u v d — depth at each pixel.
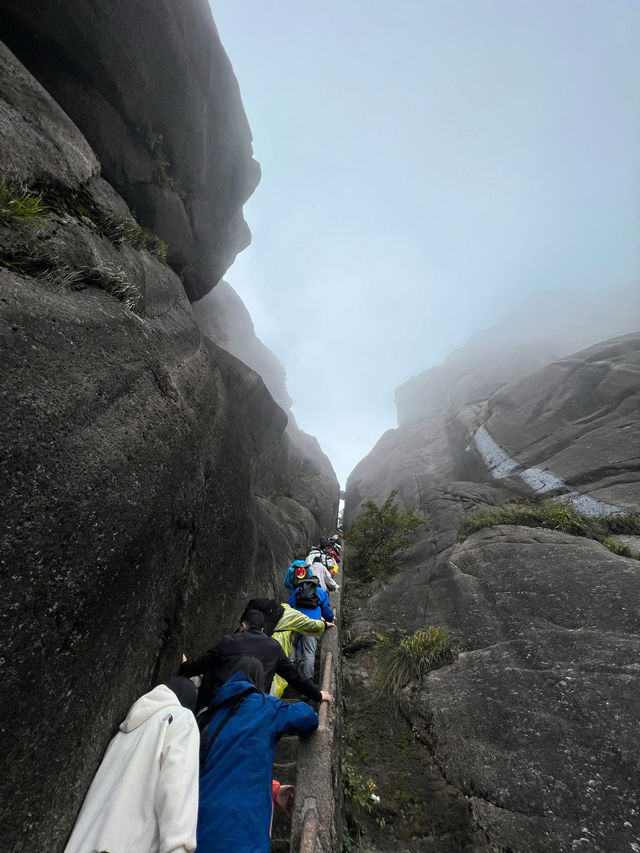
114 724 2.45
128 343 3.37
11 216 2.68
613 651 5.06
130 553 2.69
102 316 3.14
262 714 2.29
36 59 5.29
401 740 5.06
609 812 3.54
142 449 3.05
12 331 2.12
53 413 2.22
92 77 5.73
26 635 1.79
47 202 3.51
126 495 2.71
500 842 3.63
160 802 1.75
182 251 8.63
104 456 2.56
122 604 2.59
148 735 2.07
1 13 4.78
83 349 2.70
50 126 4.02
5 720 1.63
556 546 7.83
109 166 6.51
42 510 1.99
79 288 3.20
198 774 1.97
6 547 1.75
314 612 4.69
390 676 6.08
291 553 9.23
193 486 3.96
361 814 4.10
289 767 3.62
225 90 8.37
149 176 7.09
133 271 4.56
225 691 2.43
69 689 2.03
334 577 8.53
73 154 4.21
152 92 6.47
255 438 11.06
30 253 2.78
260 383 11.29
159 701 2.31
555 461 12.68
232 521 5.20
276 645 3.04
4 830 1.58
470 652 5.96
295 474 16.50
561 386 15.83
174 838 1.60
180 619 3.59
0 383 1.93
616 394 13.97
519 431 15.35
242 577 5.43
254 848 1.71
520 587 6.93
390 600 8.75
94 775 2.15
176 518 3.52
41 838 1.75
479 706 4.97
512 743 4.41
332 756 3.38
